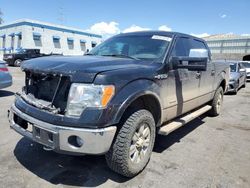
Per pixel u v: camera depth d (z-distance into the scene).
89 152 2.58
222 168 3.43
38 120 2.75
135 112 2.98
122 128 2.85
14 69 18.53
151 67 3.29
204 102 5.30
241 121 6.03
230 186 2.98
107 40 4.66
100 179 3.02
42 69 2.86
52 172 3.12
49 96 2.96
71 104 2.59
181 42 4.19
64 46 33.72
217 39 35.72
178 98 3.89
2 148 3.74
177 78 3.78
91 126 2.54
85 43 36.62
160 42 3.93
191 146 4.20
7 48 32.31
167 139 4.50
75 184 2.90
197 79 4.52
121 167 2.90
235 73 11.15
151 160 3.57
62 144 2.59
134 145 3.04
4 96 7.61
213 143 4.39
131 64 3.22
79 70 2.64
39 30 30.52
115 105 2.64
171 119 3.98
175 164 3.48
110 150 2.86
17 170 3.12
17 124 3.17
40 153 3.62
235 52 34.00
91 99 2.57
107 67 2.83
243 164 3.58
